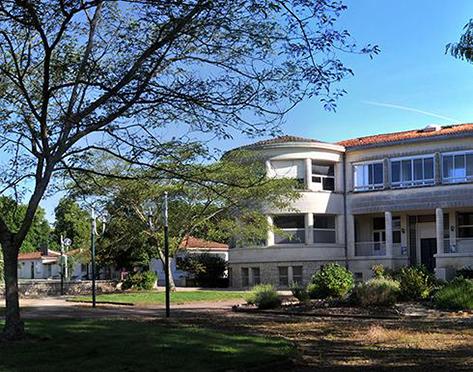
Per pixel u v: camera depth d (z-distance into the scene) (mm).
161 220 31172
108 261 38469
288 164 37906
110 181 24016
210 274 42281
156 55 11852
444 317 17469
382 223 39312
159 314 19984
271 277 37531
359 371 9562
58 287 36156
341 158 38906
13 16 11023
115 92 11578
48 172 12383
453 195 35062
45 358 10164
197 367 9344
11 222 15992
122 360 9898
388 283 20688
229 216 33094
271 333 13969
